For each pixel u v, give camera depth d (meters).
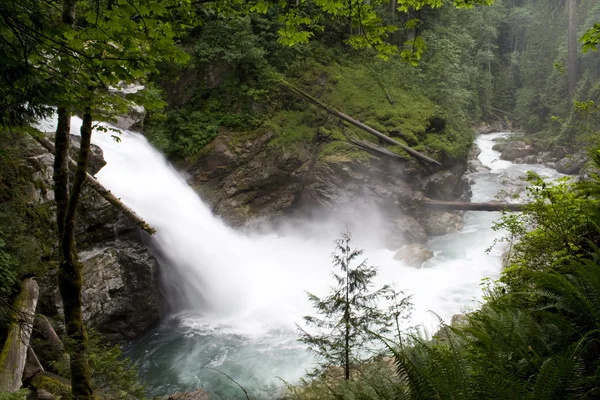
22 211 10.03
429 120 23.72
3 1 3.43
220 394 10.51
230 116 21.59
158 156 19.52
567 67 38.38
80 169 6.70
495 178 29.44
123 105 5.45
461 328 3.92
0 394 5.97
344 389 3.04
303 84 23.91
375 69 27.00
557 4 51.25
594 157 5.91
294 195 20.94
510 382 2.27
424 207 21.14
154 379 11.24
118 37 4.11
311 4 25.38
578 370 2.35
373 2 6.53
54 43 3.93
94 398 6.77
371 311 7.04
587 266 3.24
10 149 10.38
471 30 44.16
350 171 20.02
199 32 22.30
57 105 4.59
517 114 45.28
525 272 4.58
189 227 16.83
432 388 2.40
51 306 10.29
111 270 12.70
